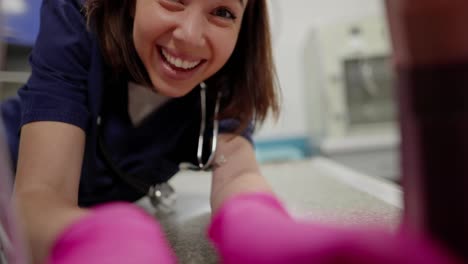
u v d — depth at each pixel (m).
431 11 0.14
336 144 1.37
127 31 0.45
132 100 0.51
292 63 1.68
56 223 0.23
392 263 0.13
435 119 0.14
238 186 0.40
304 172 0.97
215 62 0.42
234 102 0.56
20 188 0.30
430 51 0.14
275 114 0.59
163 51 0.41
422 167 0.15
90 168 0.46
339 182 0.76
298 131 1.67
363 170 1.33
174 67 0.41
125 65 0.46
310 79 1.58
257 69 0.55
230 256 0.19
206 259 0.34
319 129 1.50
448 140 0.14
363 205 0.53
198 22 0.38
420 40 0.14
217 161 0.50
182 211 0.58
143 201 0.69
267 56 0.55
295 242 0.16
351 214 0.48
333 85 1.39
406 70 0.15
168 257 0.19
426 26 0.14
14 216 0.19
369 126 1.43
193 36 0.38
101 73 0.44
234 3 0.40
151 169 0.54
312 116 1.60
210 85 0.55
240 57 0.55
